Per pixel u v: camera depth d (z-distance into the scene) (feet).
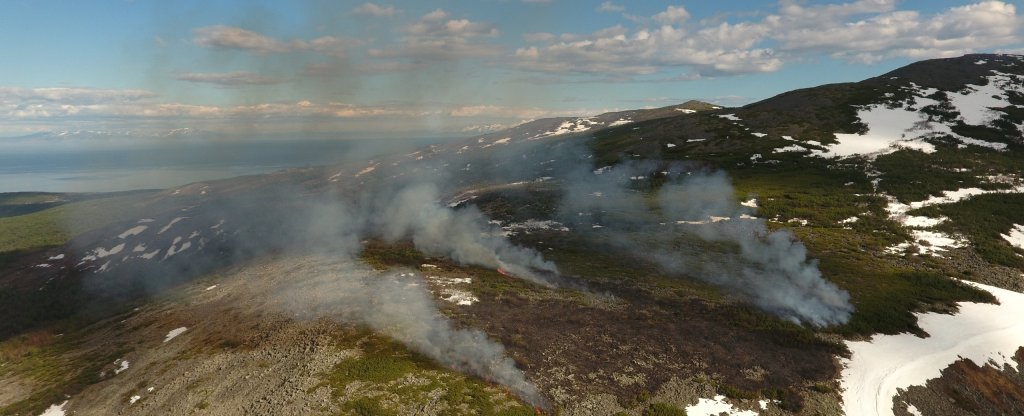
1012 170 248.93
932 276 147.64
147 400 104.17
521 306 139.85
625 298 143.43
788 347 111.86
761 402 94.07
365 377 103.50
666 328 123.03
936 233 188.44
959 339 110.63
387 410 92.43
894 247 179.22
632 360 109.19
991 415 91.50
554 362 109.40
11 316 196.34
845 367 103.55
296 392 99.50
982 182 234.38
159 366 119.24
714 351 111.24
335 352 115.55
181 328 144.36
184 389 106.42
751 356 108.78
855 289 141.49
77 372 123.54
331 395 97.66
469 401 95.30
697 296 141.90
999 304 127.65
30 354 143.64
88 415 102.22
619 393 98.07
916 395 94.79
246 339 128.36
